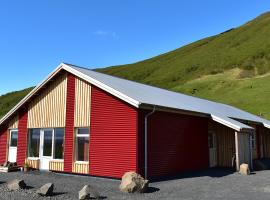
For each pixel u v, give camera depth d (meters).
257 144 29.20
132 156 16.05
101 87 17.36
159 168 17.27
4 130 22.33
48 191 12.00
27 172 19.03
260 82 77.19
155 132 17.27
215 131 23.94
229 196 12.16
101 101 17.62
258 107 57.31
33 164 20.25
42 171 19.45
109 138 17.00
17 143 21.34
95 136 17.58
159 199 11.50
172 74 118.50
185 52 156.00
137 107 15.66
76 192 12.72
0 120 21.72
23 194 12.15
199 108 21.81
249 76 91.06
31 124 20.75
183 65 126.81
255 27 146.50
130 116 16.41
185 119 20.00
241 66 100.81
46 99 20.19
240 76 91.50
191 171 19.94
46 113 20.05
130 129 16.31
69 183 14.91
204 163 21.78
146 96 18.17
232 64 105.31
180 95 26.88
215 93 77.00
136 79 133.12
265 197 12.00
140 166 16.00
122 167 16.30
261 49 109.81
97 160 17.28
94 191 11.62
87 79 18.00
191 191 13.12
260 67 96.38
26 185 14.16
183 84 96.44
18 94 129.12
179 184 14.84
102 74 21.66
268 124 28.70
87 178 16.73
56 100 19.69
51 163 19.39
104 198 11.61
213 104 30.03
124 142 16.42
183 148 19.52
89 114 18.05
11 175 17.64
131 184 12.68
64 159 18.72
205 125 22.45
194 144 20.77
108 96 17.34
